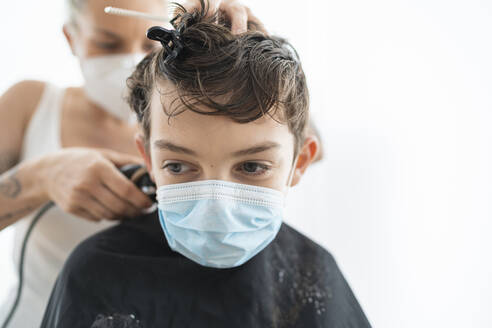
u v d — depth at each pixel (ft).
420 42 4.93
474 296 5.02
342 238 5.12
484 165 4.90
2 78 4.60
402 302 5.14
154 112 1.93
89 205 2.50
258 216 1.91
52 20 4.64
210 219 1.85
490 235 4.94
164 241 2.44
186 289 2.28
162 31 1.69
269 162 1.89
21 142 3.54
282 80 1.82
